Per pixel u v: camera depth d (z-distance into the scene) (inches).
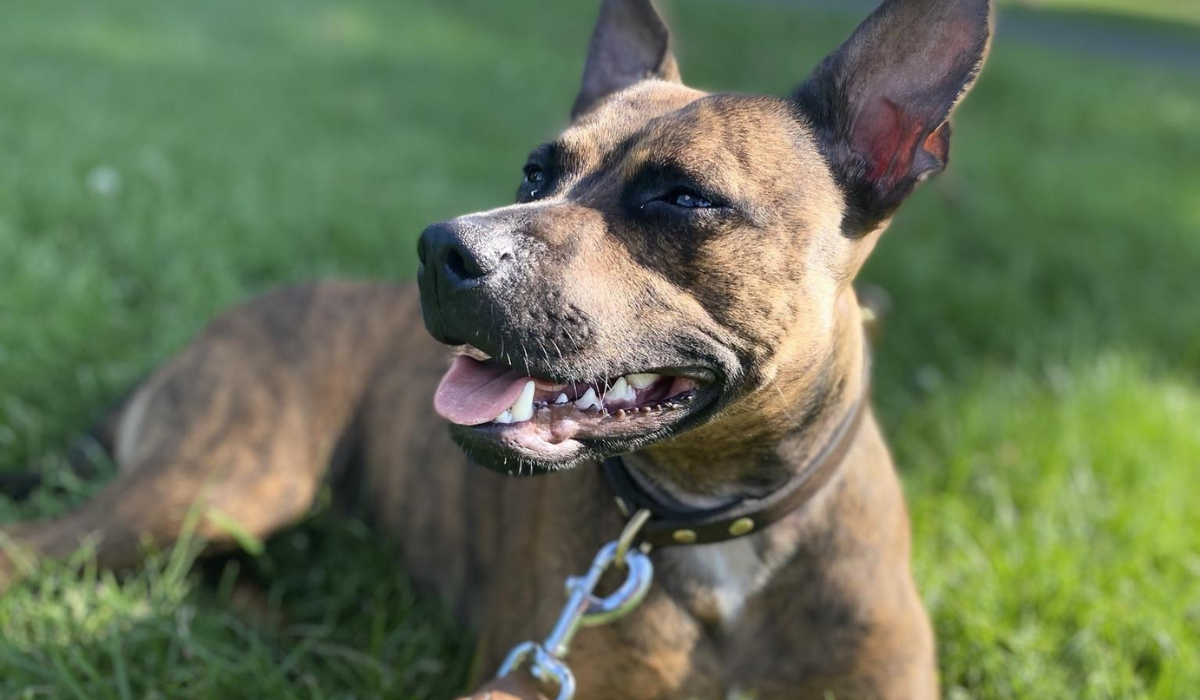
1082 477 39.6
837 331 27.0
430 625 33.2
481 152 75.1
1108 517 37.9
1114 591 35.0
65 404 39.4
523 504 30.8
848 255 26.8
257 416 34.4
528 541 29.7
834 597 28.0
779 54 119.6
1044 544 36.3
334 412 35.8
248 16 110.3
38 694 29.0
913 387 46.7
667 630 28.2
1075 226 66.3
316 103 80.7
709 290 25.4
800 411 26.8
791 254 25.8
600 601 27.3
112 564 32.5
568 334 24.5
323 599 34.2
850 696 28.3
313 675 30.9
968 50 26.0
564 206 25.6
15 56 80.4
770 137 26.2
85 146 59.6
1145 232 65.5
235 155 63.6
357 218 56.2
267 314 36.6
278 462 34.3
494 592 30.9
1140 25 193.9
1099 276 57.8
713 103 26.6
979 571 35.0
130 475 33.5
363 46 105.4
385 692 30.4
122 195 54.5
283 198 57.5
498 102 89.9
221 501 33.1
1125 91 111.1
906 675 28.4
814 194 26.2
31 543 31.8
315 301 36.9
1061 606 34.1
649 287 25.2
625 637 28.2
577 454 25.1
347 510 36.6
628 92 28.6
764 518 27.4
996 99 102.9
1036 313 53.4
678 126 26.1
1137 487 39.4
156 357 41.9
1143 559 36.0
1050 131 93.2
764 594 28.2
